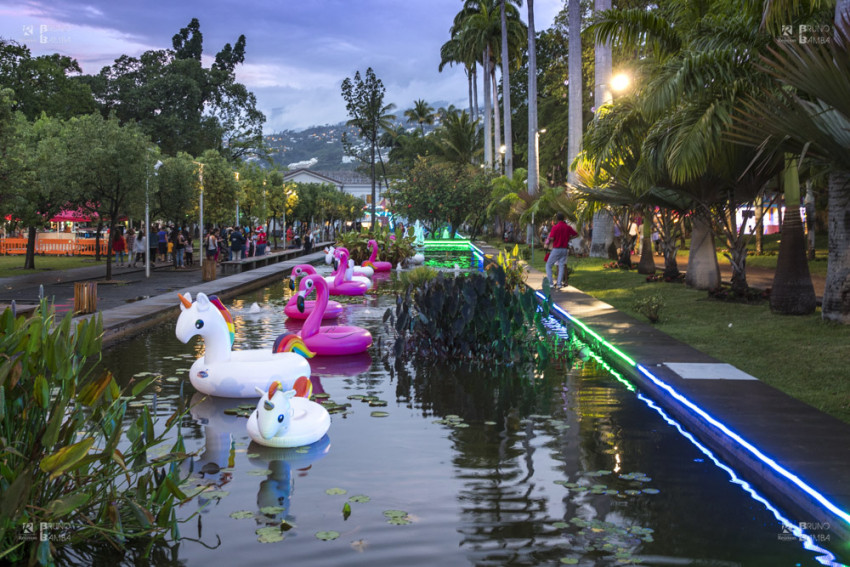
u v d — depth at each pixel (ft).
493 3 209.97
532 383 30.48
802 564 13.66
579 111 104.47
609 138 56.65
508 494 17.38
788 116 33.24
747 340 36.45
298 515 16.05
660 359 31.89
